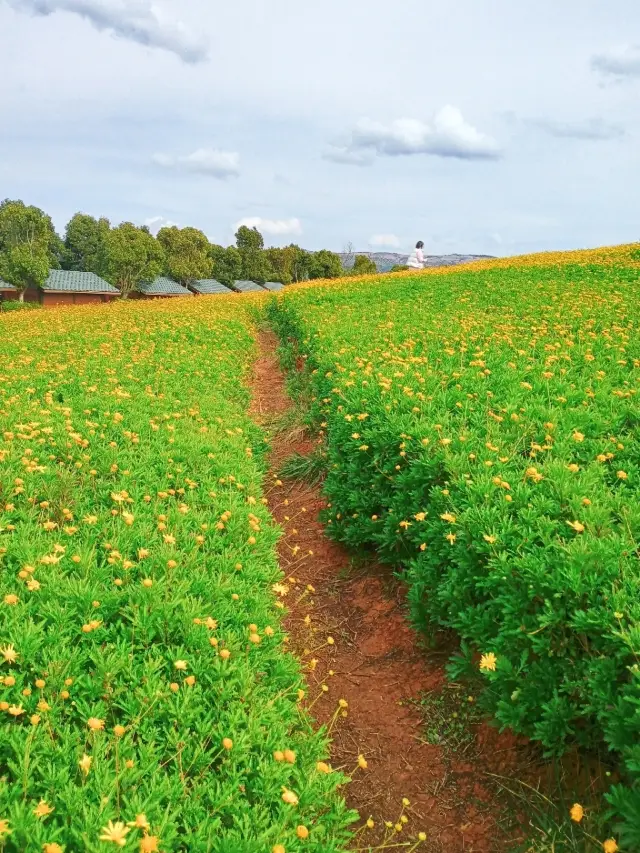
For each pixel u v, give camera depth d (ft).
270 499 24.89
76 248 337.31
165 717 9.83
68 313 83.10
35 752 8.60
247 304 84.33
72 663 10.25
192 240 276.00
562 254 108.17
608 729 9.30
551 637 10.89
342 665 15.14
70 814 7.78
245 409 35.14
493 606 12.28
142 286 240.94
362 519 18.78
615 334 34.37
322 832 8.99
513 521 13.50
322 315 52.60
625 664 9.73
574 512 13.07
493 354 29.40
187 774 9.15
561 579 10.99
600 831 9.16
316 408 29.81
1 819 7.32
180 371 37.06
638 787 8.72
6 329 66.08
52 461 20.44
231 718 9.73
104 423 24.29
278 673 11.83
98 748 8.64
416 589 14.58
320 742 10.75
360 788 11.68
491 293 61.00
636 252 91.35
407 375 25.38
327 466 24.40
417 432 18.20
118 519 15.80
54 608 11.37
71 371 36.29
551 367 26.71
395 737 12.75
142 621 11.43
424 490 16.75
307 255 378.12
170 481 19.45
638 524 12.78
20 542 14.02
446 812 10.98
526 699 10.61
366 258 332.60
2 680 9.52
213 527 16.39
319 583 18.60
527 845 9.75
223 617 12.46
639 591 10.61
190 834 7.79
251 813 8.39
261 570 15.02
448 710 13.01
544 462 16.38
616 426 19.43
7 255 196.85
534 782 10.77
